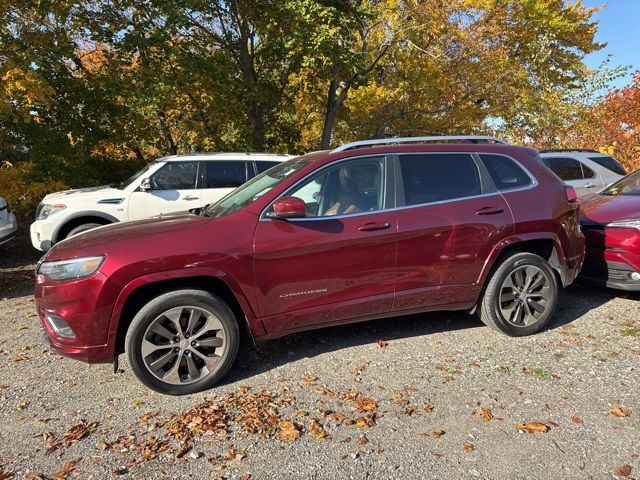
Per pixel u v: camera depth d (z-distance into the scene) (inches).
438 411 129.1
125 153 497.0
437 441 116.5
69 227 296.5
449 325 188.1
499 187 174.4
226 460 111.7
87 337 135.1
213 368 143.9
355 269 155.3
